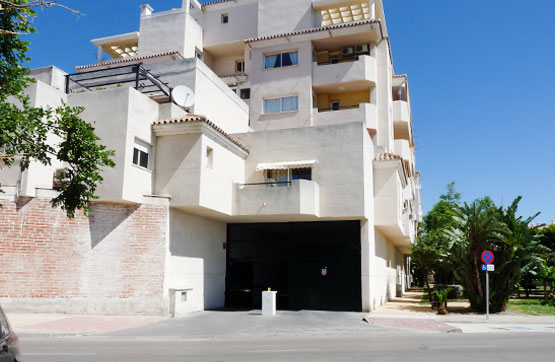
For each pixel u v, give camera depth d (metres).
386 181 21.84
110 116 16.42
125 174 15.90
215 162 18.34
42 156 8.72
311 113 29.70
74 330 12.81
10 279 15.11
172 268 17.11
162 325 14.58
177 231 17.58
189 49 34.09
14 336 5.23
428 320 16.98
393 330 14.46
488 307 19.02
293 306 20.44
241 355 9.49
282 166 20.25
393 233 25.11
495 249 20.23
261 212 19.16
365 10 33.56
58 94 16.69
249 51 32.84
